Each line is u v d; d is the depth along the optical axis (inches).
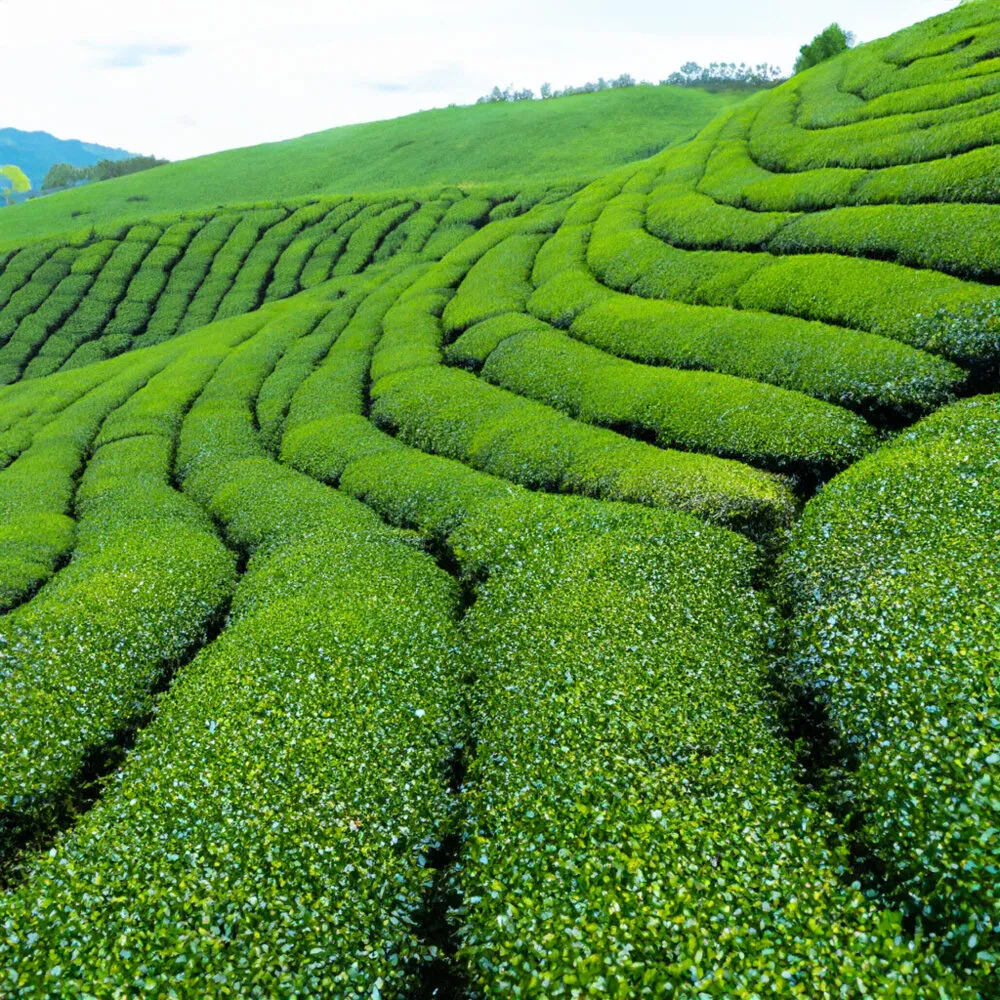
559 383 2162.9
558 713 827.4
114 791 881.5
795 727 831.1
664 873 573.3
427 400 2327.8
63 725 1017.5
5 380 4350.4
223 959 563.5
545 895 575.5
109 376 3722.9
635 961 498.0
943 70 3009.4
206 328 4138.8
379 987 558.6
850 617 870.4
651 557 1178.6
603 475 1603.1
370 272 4375.0
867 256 2098.9
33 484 2448.3
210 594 1441.9
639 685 858.1
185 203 6663.4
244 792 766.5
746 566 1144.8
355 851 689.6
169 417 2908.5
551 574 1200.8
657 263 2664.9
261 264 5078.7
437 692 967.6
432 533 1581.0
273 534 1720.0
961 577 836.6
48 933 595.8
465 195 5246.1
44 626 1268.5
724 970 473.1
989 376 1504.7
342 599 1232.2
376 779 792.9
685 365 2030.0
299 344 3371.1
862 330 1800.0
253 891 637.3
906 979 463.2
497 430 1987.0
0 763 922.7
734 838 613.0
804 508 1280.8
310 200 5787.4
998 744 574.9
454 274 3622.0
